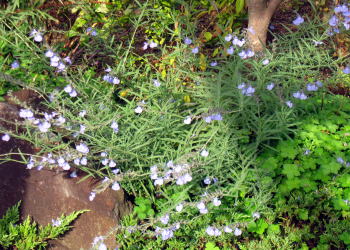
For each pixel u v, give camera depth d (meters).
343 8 3.83
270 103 3.69
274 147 3.61
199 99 3.86
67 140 3.57
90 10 4.41
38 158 3.30
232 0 4.37
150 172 3.19
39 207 3.08
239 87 3.39
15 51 4.23
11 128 3.44
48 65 4.16
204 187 3.38
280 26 5.22
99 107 3.71
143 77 4.12
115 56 4.11
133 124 3.44
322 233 3.16
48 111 3.81
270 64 3.75
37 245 2.94
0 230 2.85
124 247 2.98
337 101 4.01
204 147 3.12
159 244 3.03
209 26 4.66
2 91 3.91
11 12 3.98
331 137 3.65
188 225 3.11
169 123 3.50
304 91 3.74
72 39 4.66
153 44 4.05
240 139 3.50
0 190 3.03
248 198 3.25
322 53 4.30
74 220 3.07
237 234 2.88
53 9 4.48
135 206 3.27
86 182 3.23
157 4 4.37
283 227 3.21
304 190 3.32
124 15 4.45
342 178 3.29
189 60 4.01
